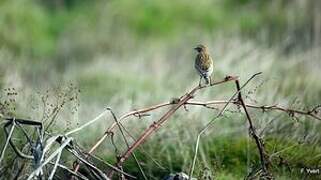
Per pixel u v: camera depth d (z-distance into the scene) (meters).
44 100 12.18
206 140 12.33
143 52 25.91
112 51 28.38
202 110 13.30
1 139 10.47
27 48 28.20
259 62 17.78
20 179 9.28
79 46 29.42
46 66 23.84
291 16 25.66
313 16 24.72
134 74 20.02
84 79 19.34
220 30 25.38
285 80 16.14
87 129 12.89
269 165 9.98
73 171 8.88
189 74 20.25
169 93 16.52
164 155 11.79
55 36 30.75
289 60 18.67
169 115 9.15
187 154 11.69
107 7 31.55
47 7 32.38
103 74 19.95
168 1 31.59
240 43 20.69
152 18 31.06
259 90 14.78
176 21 31.02
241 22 27.73
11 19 29.31
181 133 12.43
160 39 29.56
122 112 14.59
